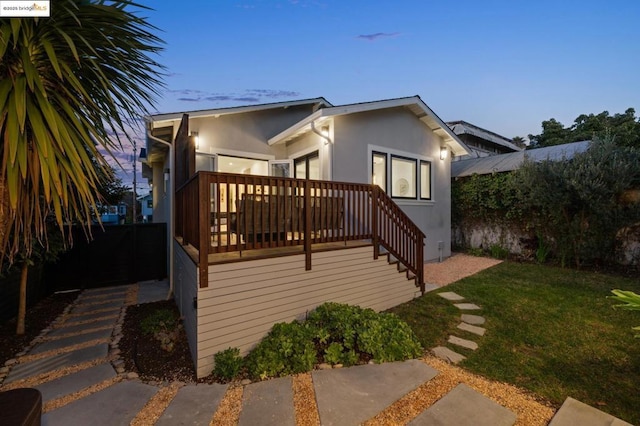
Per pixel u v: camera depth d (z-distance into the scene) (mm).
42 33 2154
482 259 8383
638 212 6227
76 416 2254
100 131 2580
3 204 1986
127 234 6816
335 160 6062
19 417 1541
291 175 7234
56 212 2025
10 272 4109
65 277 6172
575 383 2672
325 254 3998
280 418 2199
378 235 4688
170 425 2143
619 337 3535
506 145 14914
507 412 2256
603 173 6219
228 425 2137
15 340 3801
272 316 3453
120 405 2385
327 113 5676
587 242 6883
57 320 4547
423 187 8156
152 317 4445
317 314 3635
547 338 3564
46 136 1963
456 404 2344
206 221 2971
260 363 2863
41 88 1961
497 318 4199
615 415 2266
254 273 3301
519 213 8078
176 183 5973
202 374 2885
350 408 2297
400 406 2322
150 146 6855
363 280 4430
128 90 2705
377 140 6852
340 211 4430
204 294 2941
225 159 7277
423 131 8086
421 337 3654
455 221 9898
